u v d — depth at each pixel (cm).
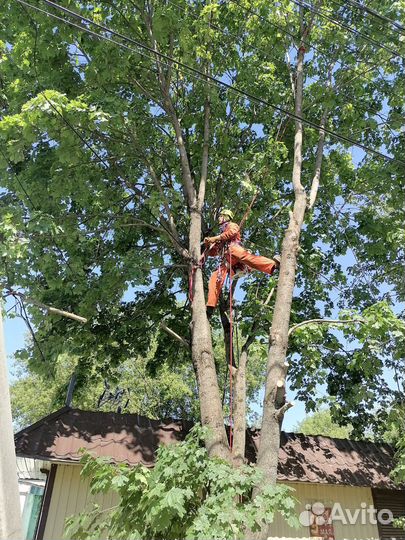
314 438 1119
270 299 1139
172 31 912
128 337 1184
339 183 1263
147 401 2578
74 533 546
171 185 1120
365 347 946
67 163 899
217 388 728
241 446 766
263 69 1077
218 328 1377
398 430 1049
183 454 518
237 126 1196
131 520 510
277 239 1209
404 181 1127
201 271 830
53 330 1075
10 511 252
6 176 923
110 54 892
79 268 933
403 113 1108
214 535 430
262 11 959
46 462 898
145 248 1140
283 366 696
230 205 1102
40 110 746
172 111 988
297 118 704
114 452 861
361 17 990
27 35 895
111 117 809
